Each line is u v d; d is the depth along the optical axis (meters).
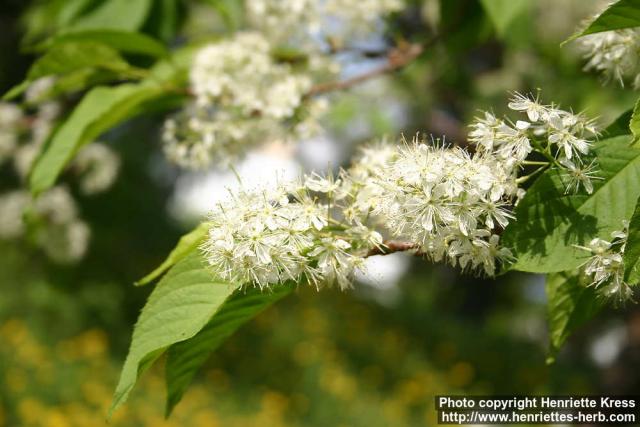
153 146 18.95
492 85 9.18
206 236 2.58
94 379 12.36
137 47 4.45
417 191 2.36
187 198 21.64
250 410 12.85
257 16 5.36
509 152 2.39
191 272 2.50
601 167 2.37
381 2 5.25
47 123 7.18
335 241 2.53
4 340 12.52
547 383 16.39
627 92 7.72
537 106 2.41
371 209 2.67
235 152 4.78
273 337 15.21
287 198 2.53
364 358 15.80
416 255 2.58
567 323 2.91
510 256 2.34
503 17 4.43
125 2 5.11
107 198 15.15
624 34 2.78
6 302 13.40
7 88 16.03
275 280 2.48
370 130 9.16
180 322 2.43
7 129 7.31
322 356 15.06
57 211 10.48
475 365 17.23
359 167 2.98
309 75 5.28
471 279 23.80
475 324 22.61
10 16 13.55
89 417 11.43
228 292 2.48
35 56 15.82
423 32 6.76
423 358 16.81
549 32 8.12
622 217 2.29
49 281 14.16
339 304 18.14
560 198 2.35
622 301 2.41
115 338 14.07
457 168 2.34
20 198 10.84
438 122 9.32
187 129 4.82
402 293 21.75
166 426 11.58
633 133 2.18
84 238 10.67
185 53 5.04
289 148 5.39
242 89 4.68
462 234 2.37
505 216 2.35
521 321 21.48
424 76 8.75
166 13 5.24
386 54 5.38
